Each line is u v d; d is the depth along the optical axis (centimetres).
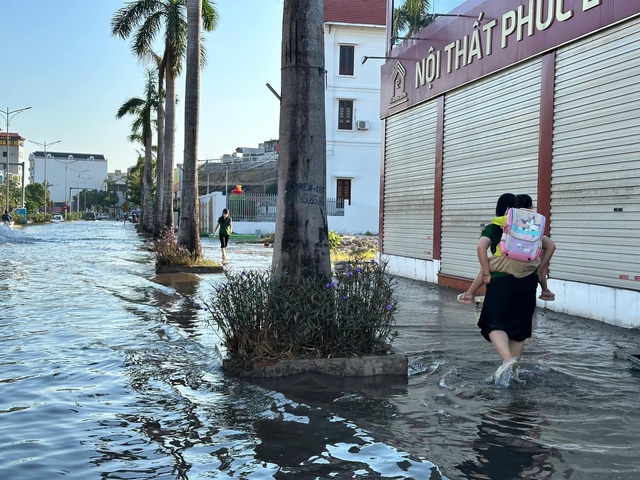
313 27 721
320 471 389
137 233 5288
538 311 1055
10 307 1098
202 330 873
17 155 13425
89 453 423
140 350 743
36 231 5631
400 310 1073
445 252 1473
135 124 5466
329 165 4228
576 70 1004
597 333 855
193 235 1947
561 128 1038
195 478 381
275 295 660
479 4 1292
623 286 907
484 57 1273
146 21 3062
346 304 650
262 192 5269
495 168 1249
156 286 1429
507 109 1205
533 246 585
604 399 543
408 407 520
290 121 717
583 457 411
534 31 1104
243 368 638
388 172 1827
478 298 1153
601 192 946
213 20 2847
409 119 1683
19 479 382
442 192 1480
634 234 887
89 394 564
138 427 475
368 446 431
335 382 600
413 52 1634
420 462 402
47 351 740
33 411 515
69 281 1545
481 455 414
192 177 1947
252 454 418
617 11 906
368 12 4222
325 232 720
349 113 4241
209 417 497
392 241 1797
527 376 620
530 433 457
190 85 1942
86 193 16250
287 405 527
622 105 905
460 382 599
